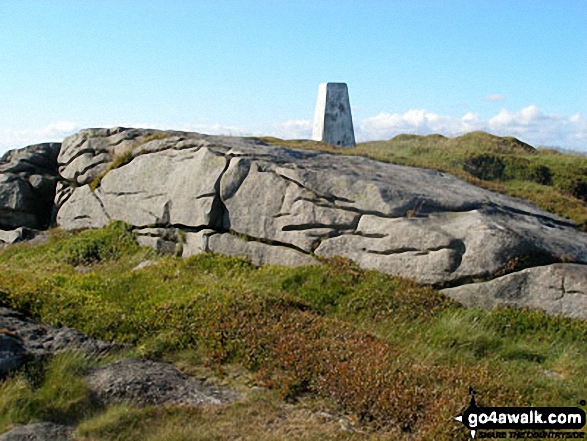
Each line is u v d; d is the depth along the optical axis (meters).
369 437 7.58
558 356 10.85
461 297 12.90
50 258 18.86
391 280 13.53
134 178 20.20
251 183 16.78
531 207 17.41
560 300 12.20
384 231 14.33
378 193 15.03
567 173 24.41
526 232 13.81
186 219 17.88
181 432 7.46
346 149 22.56
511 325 11.98
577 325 11.76
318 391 8.69
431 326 11.75
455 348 10.74
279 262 15.60
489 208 15.27
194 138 19.69
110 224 20.22
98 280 14.24
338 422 7.96
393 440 7.48
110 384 8.57
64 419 7.88
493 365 10.05
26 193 23.36
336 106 28.81
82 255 18.64
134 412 7.90
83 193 22.16
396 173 17.64
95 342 9.94
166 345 10.28
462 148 27.78
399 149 27.92
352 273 13.99
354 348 9.84
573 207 18.53
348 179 15.71
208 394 8.75
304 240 15.38
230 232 16.92
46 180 23.98
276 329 10.50
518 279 12.62
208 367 9.69
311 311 12.23
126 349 10.09
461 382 8.74
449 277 13.17
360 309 12.69
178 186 18.47
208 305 11.45
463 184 18.30
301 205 15.67
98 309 11.20
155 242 18.52
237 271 15.47
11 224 23.05
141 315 11.27
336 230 15.09
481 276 12.91
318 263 14.87
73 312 10.92
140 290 13.43
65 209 22.61
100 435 7.44
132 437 7.45
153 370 9.22
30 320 10.52
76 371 8.84
